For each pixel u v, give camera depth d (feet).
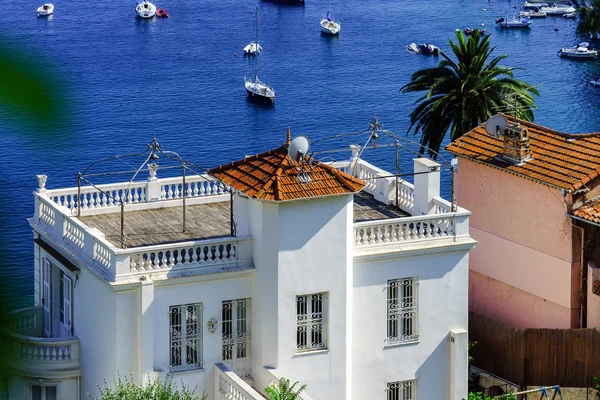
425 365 165.89
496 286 215.72
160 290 146.72
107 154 532.32
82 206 177.58
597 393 179.63
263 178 150.20
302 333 155.02
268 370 152.25
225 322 153.48
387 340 162.81
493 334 194.18
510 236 209.97
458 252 164.55
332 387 157.28
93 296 153.07
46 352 157.99
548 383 188.96
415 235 161.99
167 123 630.33
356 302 159.22
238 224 156.97
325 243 152.25
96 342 152.87
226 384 150.00
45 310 174.19
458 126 305.94
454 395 167.22
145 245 157.69
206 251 157.99
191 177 181.27
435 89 311.47
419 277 162.71
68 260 161.38
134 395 140.97
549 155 204.64
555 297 201.77
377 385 163.63
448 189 437.17
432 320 164.96
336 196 150.51
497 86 309.01
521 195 205.98
